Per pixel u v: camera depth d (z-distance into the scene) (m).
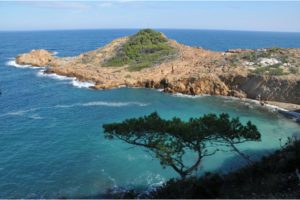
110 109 63.88
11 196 31.52
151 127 22.62
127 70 93.38
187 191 19.80
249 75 73.25
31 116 59.00
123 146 43.75
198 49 107.31
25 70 109.62
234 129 22.84
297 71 72.38
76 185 33.72
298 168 19.28
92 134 49.19
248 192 17.94
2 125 53.66
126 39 116.81
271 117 58.72
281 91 68.69
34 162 39.31
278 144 44.28
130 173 36.16
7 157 40.72
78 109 63.81
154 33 114.75
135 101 70.25
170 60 95.12
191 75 78.81
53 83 88.19
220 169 36.22
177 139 23.31
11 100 70.56
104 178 35.16
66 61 112.38
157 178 34.84
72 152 42.25
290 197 15.93
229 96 75.25
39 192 32.31
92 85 85.31
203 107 65.62
